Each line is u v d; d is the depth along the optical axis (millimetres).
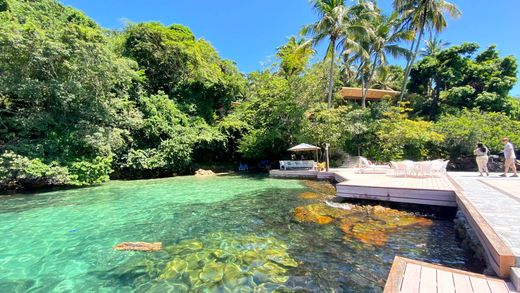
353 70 30047
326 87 21969
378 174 12367
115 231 6055
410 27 21594
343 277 3809
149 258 4543
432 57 25797
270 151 21109
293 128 19312
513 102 22828
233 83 24094
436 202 6934
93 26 27750
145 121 18031
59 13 25641
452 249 4777
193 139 18969
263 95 20984
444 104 24859
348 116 19062
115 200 9672
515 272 2711
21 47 12078
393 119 18250
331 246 4996
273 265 4219
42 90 13078
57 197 10336
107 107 15453
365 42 22250
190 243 5266
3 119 12867
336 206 7891
